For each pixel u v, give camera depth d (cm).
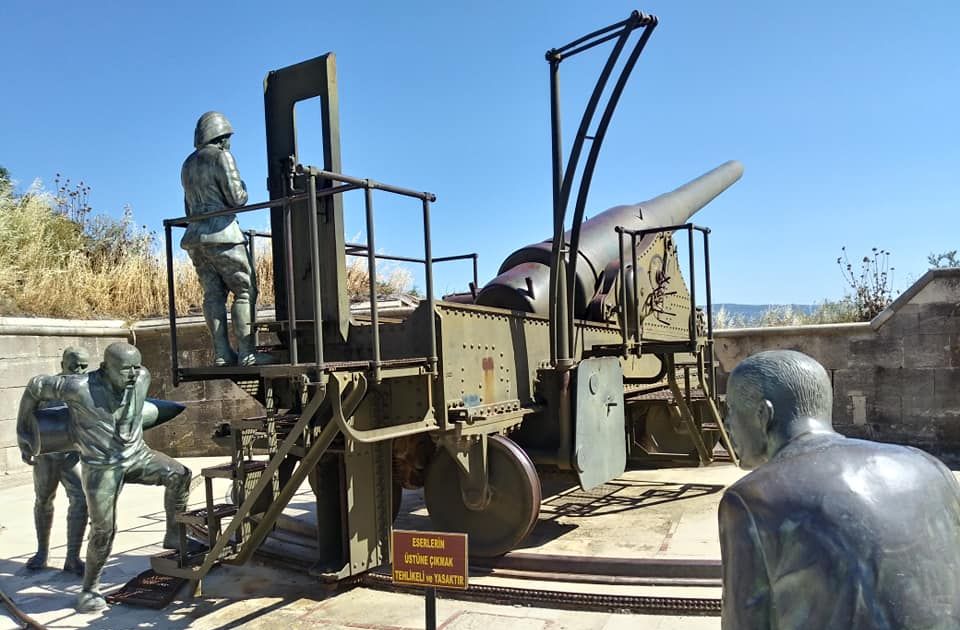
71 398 495
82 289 1332
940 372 959
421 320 496
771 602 175
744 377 203
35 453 557
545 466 616
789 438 194
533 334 625
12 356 1053
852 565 166
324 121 525
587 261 749
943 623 166
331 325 527
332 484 512
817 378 198
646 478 808
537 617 438
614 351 684
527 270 694
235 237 490
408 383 500
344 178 443
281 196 546
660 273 823
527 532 521
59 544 677
